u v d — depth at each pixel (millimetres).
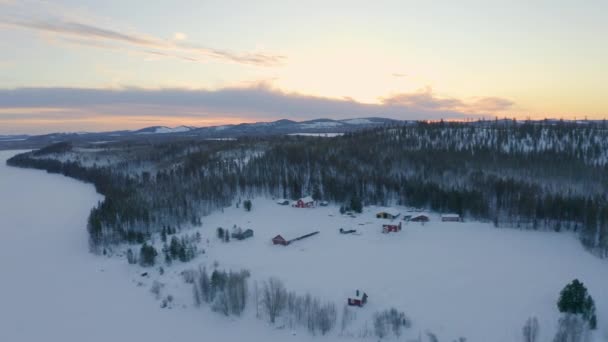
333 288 82125
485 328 65625
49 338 73625
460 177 161250
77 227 141500
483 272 87875
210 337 70062
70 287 93562
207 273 93188
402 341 63844
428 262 94750
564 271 87625
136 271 99938
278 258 100625
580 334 59750
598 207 114812
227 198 155500
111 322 77438
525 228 122125
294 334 68562
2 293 91625
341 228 122375
